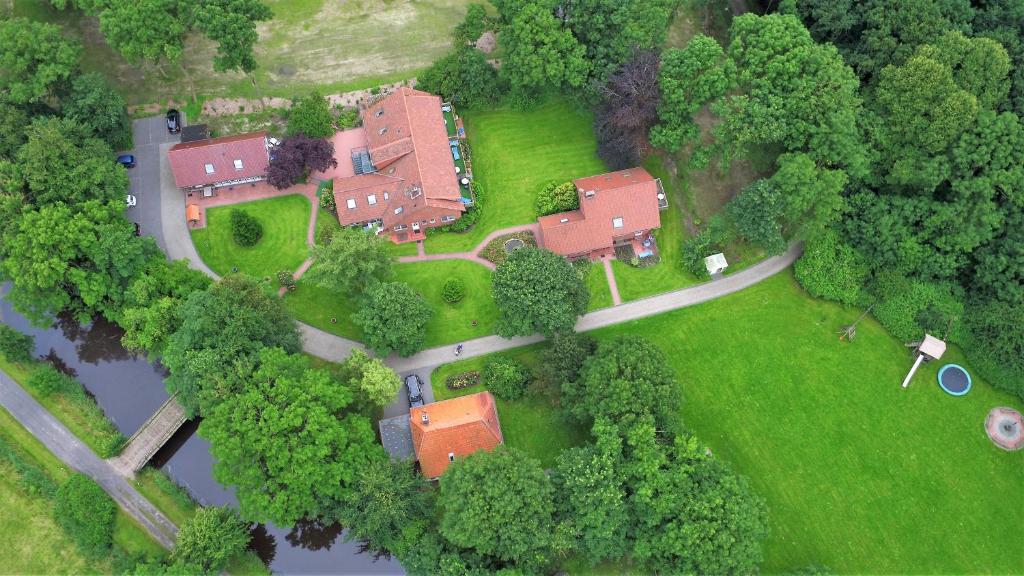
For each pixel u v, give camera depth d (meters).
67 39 85.38
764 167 82.44
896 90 75.88
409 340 73.75
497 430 72.62
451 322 79.31
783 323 80.38
